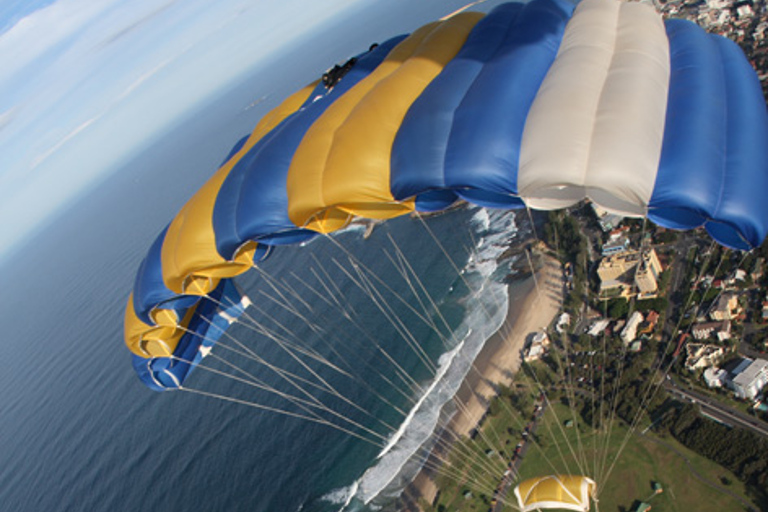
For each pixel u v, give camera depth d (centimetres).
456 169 1667
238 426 8219
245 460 7638
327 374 8250
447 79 1934
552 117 1647
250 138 2812
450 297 8694
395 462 6500
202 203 2342
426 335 8138
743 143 1656
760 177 1598
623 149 1549
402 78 2053
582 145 1589
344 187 1833
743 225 1537
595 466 5288
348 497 6419
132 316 2598
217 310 3044
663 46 1977
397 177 1781
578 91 1703
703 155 1577
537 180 1592
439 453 6322
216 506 7275
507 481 5584
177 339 2806
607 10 2097
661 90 1761
